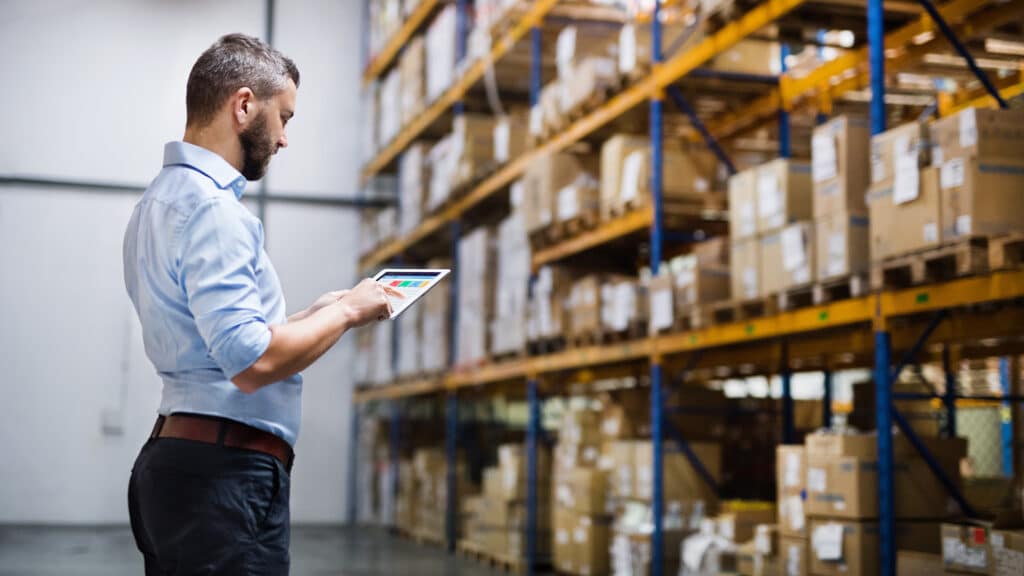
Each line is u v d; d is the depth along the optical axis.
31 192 15.75
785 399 7.91
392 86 14.90
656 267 7.86
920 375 7.39
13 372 15.43
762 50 8.12
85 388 15.62
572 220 9.16
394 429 15.20
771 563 6.37
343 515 16.77
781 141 8.26
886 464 5.40
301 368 2.38
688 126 9.27
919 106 8.09
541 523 10.26
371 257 16.28
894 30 6.81
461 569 10.49
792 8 6.43
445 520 12.66
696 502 7.92
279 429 2.51
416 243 15.04
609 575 8.76
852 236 5.64
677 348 7.58
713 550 6.91
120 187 15.99
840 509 5.66
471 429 14.59
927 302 5.18
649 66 8.18
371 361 16.05
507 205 12.63
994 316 6.13
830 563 5.74
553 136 9.84
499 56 11.09
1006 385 8.99
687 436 8.52
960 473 5.90
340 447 16.88
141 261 2.47
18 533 14.09
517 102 12.73
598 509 8.80
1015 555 4.66
